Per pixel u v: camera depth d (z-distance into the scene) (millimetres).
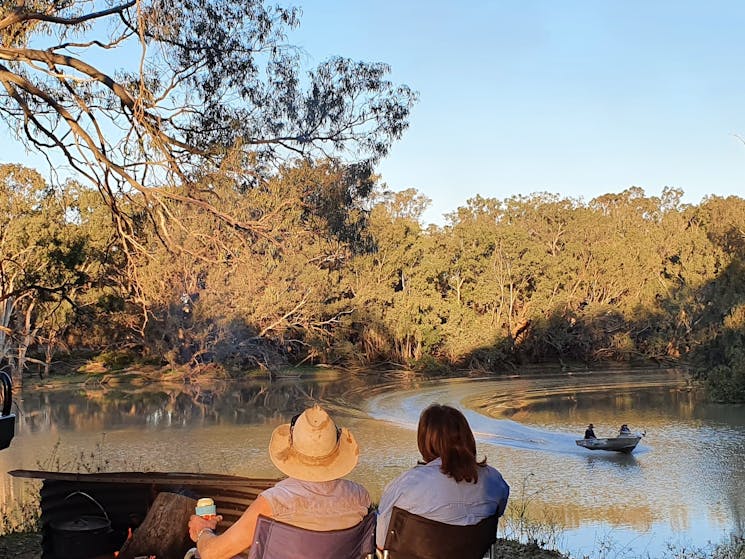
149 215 10781
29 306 44594
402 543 2961
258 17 10125
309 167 10977
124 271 12820
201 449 25125
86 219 37812
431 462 3100
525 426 32562
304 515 2766
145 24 9570
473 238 69250
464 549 2979
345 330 62375
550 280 70938
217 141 10195
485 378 58469
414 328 62625
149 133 9758
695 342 56750
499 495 3111
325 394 45281
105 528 5496
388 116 11078
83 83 10750
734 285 53438
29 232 35250
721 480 20906
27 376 48938
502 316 69688
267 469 21609
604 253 73438
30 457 22547
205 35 9875
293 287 51344
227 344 50625
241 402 40125
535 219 79750
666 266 78438
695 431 30906
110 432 28625
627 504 17828
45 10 9977
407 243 64688
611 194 94062
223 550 2801
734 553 12414
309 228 11609
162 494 5449
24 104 9969
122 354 53438
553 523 15242
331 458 2844
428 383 53531
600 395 46125
